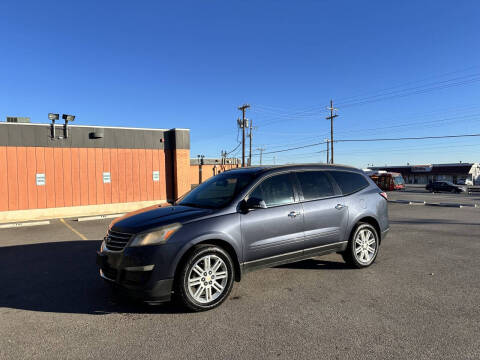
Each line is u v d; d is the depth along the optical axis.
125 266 3.72
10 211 13.85
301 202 4.85
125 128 16.56
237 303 4.07
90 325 3.54
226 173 5.39
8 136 13.86
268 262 4.47
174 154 17.69
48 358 2.88
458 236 8.31
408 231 9.10
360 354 2.87
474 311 3.73
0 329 3.47
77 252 7.22
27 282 5.09
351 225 5.28
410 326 3.38
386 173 46.22
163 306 4.04
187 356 2.88
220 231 4.03
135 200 16.81
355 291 4.41
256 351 2.95
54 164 14.83
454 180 72.19
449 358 2.79
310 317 3.63
